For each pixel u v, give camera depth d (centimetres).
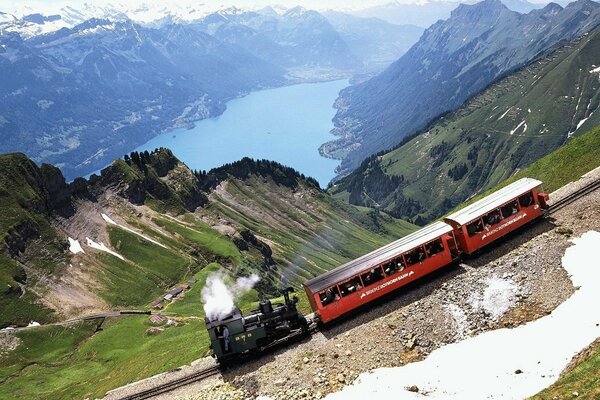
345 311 4503
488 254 4988
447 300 4459
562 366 3284
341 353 4188
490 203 5081
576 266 4406
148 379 4716
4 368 10262
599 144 7000
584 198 5431
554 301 4128
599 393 2573
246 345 4281
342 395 3712
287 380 4044
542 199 5244
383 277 4597
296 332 4481
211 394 4131
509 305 4250
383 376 3819
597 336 3447
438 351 3969
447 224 4947
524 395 3106
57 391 7400
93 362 9812
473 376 3525
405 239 4891
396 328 4294
